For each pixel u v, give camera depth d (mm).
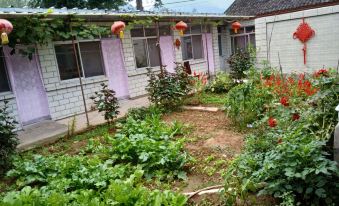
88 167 4352
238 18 12508
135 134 5672
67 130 7016
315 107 4695
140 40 10703
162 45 11586
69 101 8609
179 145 4887
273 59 10133
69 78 8703
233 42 16281
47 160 4719
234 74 10055
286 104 4863
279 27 9797
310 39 9156
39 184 4344
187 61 12133
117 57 10031
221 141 5375
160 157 4391
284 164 2861
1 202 3182
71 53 8695
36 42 7562
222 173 3967
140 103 9328
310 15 9016
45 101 8164
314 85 5090
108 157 4969
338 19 8547
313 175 2777
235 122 6180
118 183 3500
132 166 4570
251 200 3178
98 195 3604
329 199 2775
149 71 8336
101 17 7543
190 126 6480
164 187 3924
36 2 16109
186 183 3994
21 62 7613
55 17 6605
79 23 7367
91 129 6996
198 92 9328
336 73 5812
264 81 7391
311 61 9266
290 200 2684
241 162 3420
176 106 8320
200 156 4797
